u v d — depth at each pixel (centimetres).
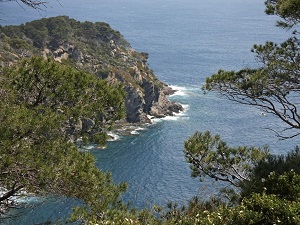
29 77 1175
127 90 8562
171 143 7288
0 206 1245
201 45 19912
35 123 1015
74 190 1086
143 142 7331
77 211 1149
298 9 1260
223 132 7762
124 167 6109
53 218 3762
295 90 1375
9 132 985
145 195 5053
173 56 16638
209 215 915
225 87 1425
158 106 9256
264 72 1362
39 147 1044
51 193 1107
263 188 1053
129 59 11344
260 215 895
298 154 1335
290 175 1085
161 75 12925
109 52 11194
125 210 1173
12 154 984
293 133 7419
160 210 1034
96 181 1111
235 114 8962
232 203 1173
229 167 1435
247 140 7225
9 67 1229
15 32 9600
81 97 1201
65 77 1215
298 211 895
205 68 14188
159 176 5741
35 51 9106
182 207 1029
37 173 1028
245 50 18138
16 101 1130
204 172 1451
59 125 1098
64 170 1030
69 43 10206
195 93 10812
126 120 8550
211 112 9188
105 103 1240
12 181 1071
